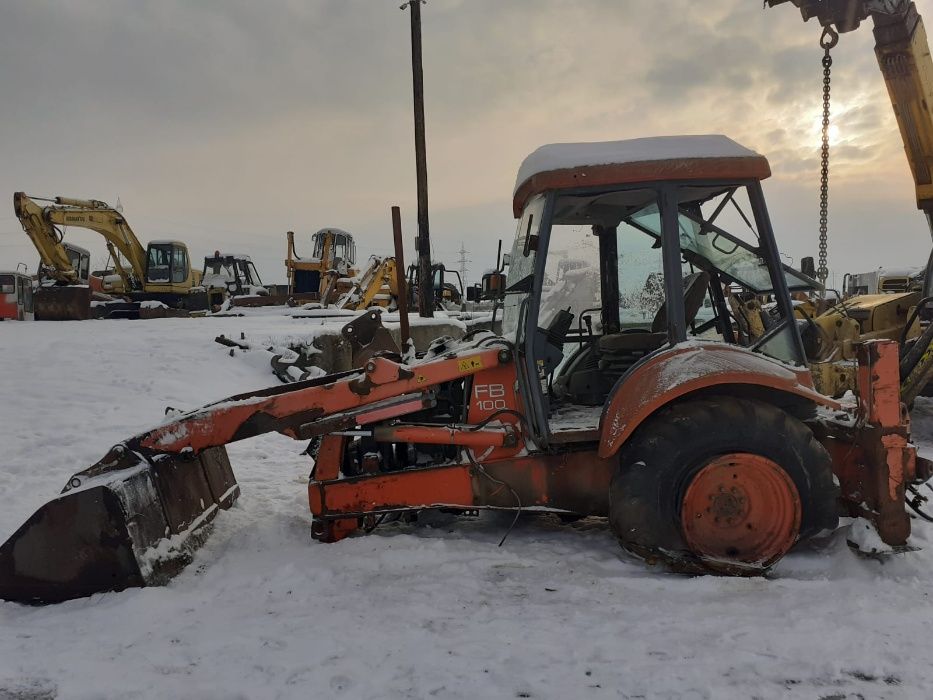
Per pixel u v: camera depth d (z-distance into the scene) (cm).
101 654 265
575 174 346
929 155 580
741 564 325
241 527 411
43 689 242
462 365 379
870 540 327
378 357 383
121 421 706
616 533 342
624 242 408
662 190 348
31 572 321
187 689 239
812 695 228
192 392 855
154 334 1174
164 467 370
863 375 338
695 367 330
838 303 783
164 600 312
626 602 301
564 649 259
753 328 404
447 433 371
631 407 332
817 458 332
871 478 334
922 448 642
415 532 400
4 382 827
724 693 229
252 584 330
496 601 305
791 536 329
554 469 370
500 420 378
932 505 421
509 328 416
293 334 1084
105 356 981
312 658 257
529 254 378
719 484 329
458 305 2438
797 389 331
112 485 325
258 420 374
